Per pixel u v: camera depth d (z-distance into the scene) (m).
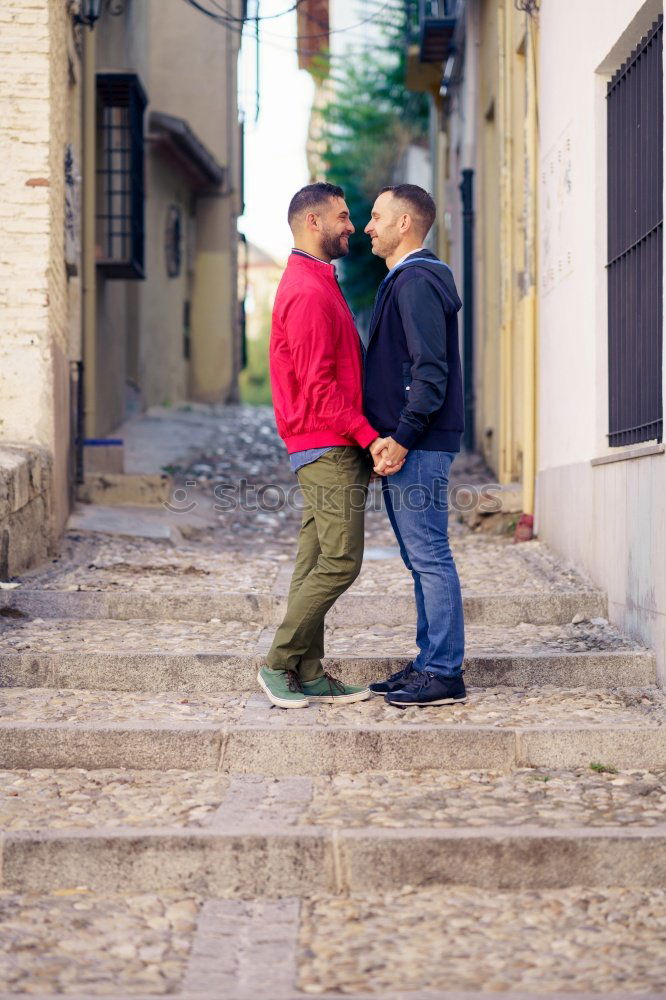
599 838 3.44
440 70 15.62
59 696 4.70
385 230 4.57
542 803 3.79
